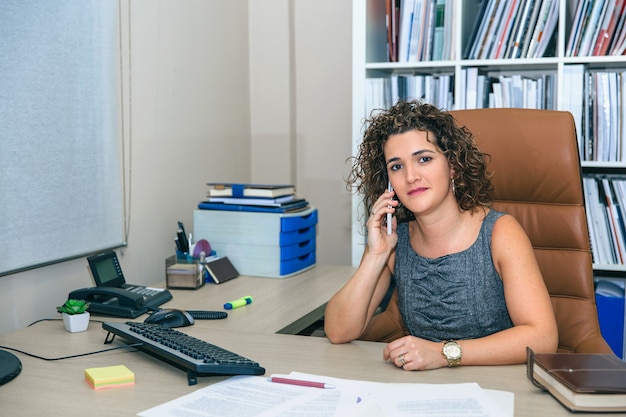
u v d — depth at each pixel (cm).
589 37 270
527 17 276
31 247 207
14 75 198
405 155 157
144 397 124
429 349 141
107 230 241
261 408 117
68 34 219
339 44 353
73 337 168
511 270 156
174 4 283
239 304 205
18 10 199
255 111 359
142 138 262
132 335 151
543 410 117
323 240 366
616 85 268
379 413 114
